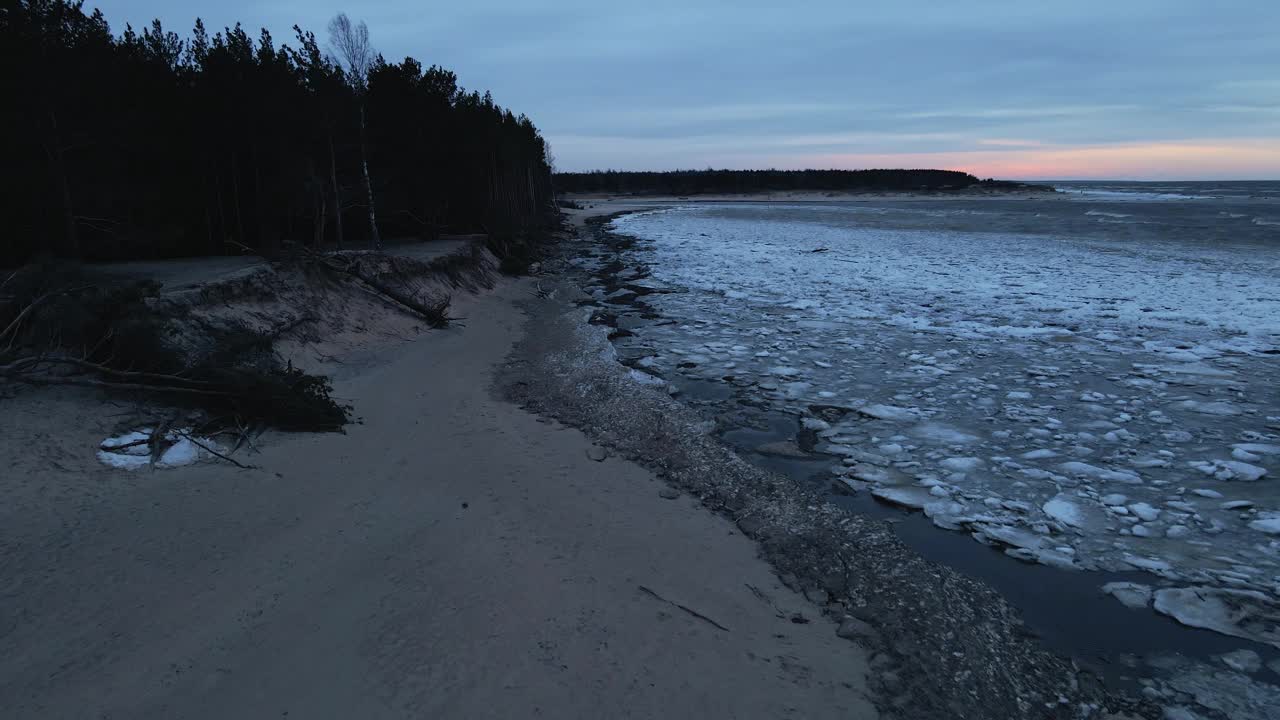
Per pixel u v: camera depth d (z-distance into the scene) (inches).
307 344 423.2
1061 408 374.6
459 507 232.4
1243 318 596.4
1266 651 173.5
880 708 148.4
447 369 433.4
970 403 386.3
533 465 275.6
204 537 203.9
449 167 987.3
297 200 663.1
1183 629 183.0
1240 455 299.9
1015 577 209.8
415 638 162.1
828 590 196.4
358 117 731.4
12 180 451.2
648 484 266.4
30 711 135.6
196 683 145.5
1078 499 264.2
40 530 198.4
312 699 142.0
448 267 720.3
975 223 1991.9
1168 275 869.8
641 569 200.2
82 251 530.3
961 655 168.4
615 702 144.9
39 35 452.8
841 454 312.0
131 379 276.5
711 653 163.2
